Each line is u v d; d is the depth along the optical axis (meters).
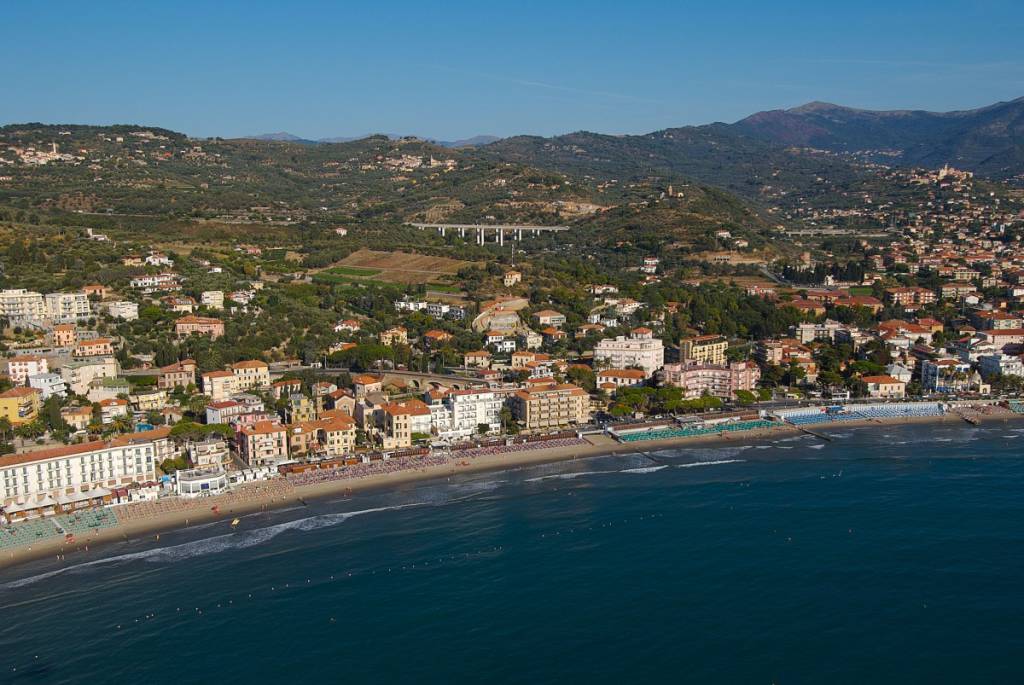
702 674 171.50
